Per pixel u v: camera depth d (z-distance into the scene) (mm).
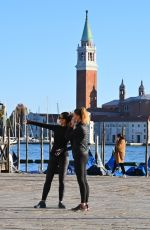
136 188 24938
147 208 17234
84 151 16422
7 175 34219
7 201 18969
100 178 32531
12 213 15766
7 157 44781
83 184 16422
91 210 16672
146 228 13203
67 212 16109
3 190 23328
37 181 28531
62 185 17172
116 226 13477
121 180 30531
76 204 18297
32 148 170625
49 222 14047
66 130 17109
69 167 45062
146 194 22031
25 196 20766
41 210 16531
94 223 13953
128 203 18719
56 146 17141
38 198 20016
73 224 13742
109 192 22922
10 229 12875
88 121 16688
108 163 50062
